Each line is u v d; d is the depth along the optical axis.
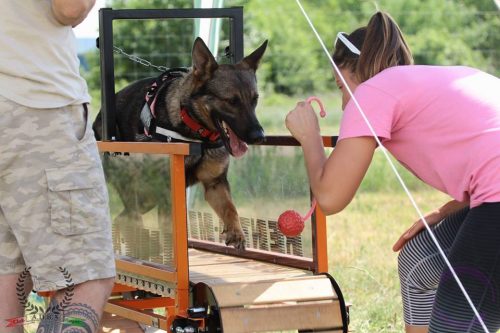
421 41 17.62
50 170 3.21
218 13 5.14
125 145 4.25
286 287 3.98
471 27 17.30
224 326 3.73
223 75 5.12
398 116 3.28
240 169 5.03
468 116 3.20
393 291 5.88
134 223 4.45
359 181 3.32
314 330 3.96
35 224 3.22
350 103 3.35
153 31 11.16
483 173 3.10
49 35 3.26
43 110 3.21
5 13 3.20
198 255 5.06
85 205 3.25
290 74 18.98
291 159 4.46
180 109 5.00
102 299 3.32
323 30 19.33
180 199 3.92
